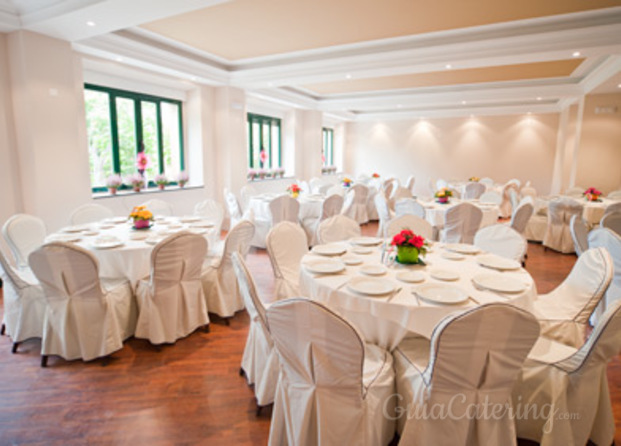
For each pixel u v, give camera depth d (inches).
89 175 201.5
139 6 136.2
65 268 99.7
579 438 72.2
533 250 249.6
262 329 83.3
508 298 78.1
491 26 179.9
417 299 77.6
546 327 92.3
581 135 300.0
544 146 438.3
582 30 169.9
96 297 105.0
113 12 141.6
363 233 301.4
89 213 171.3
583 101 296.4
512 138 451.5
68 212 182.7
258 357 88.3
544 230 267.7
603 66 239.9
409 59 207.9
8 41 163.2
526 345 59.6
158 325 115.2
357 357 57.9
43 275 100.7
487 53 190.7
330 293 84.2
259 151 380.2
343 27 182.4
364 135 527.5
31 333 115.7
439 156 489.7
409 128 501.4
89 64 202.2
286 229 124.4
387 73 228.5
